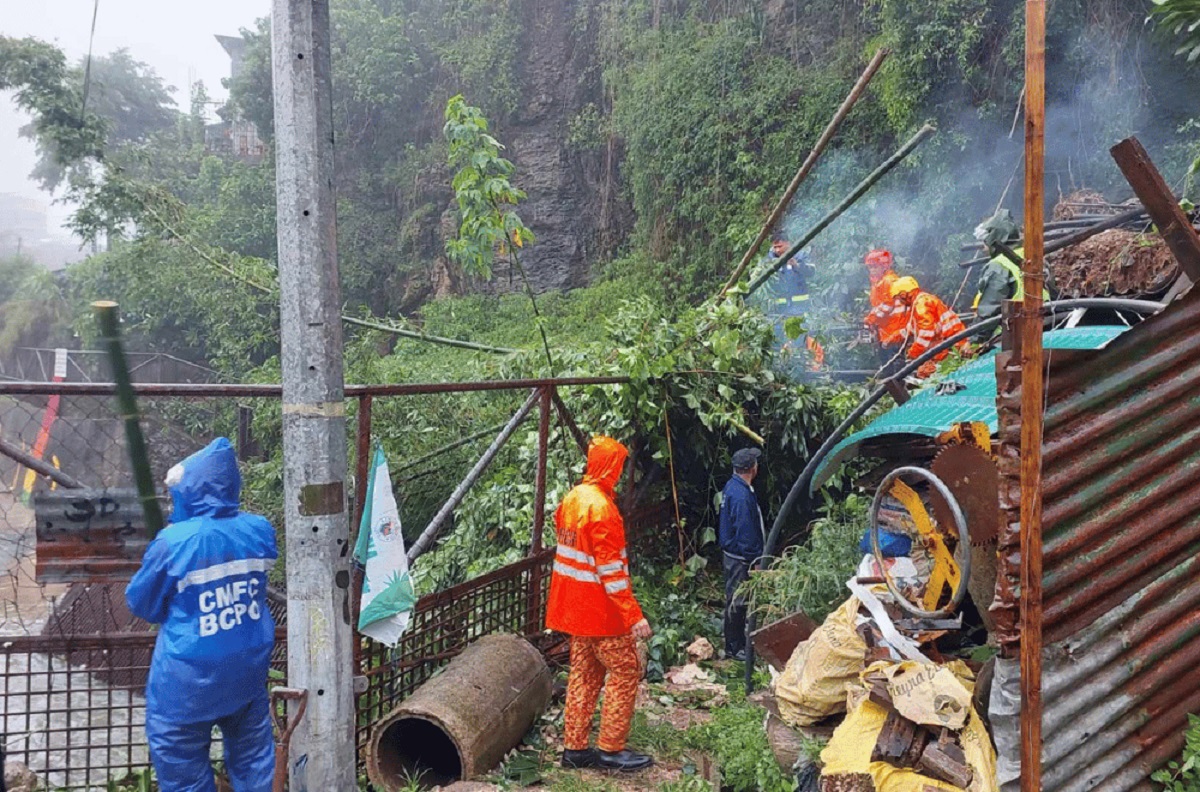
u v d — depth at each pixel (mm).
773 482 8195
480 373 9477
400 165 27859
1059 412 2867
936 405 4613
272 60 3572
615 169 23812
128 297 14719
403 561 4660
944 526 3598
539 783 4531
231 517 3703
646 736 5070
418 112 28234
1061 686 2920
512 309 23234
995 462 3410
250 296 15820
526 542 7223
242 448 12344
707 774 4570
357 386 4531
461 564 7676
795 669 4113
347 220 27594
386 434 9695
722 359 7711
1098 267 6922
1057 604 2900
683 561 7875
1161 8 6055
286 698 3590
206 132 31188
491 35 26328
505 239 7602
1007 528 2775
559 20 25953
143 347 18969
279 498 9836
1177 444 3133
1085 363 2922
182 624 3535
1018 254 6512
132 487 4160
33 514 4234
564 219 25422
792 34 18312
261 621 3719
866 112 16203
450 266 26078
